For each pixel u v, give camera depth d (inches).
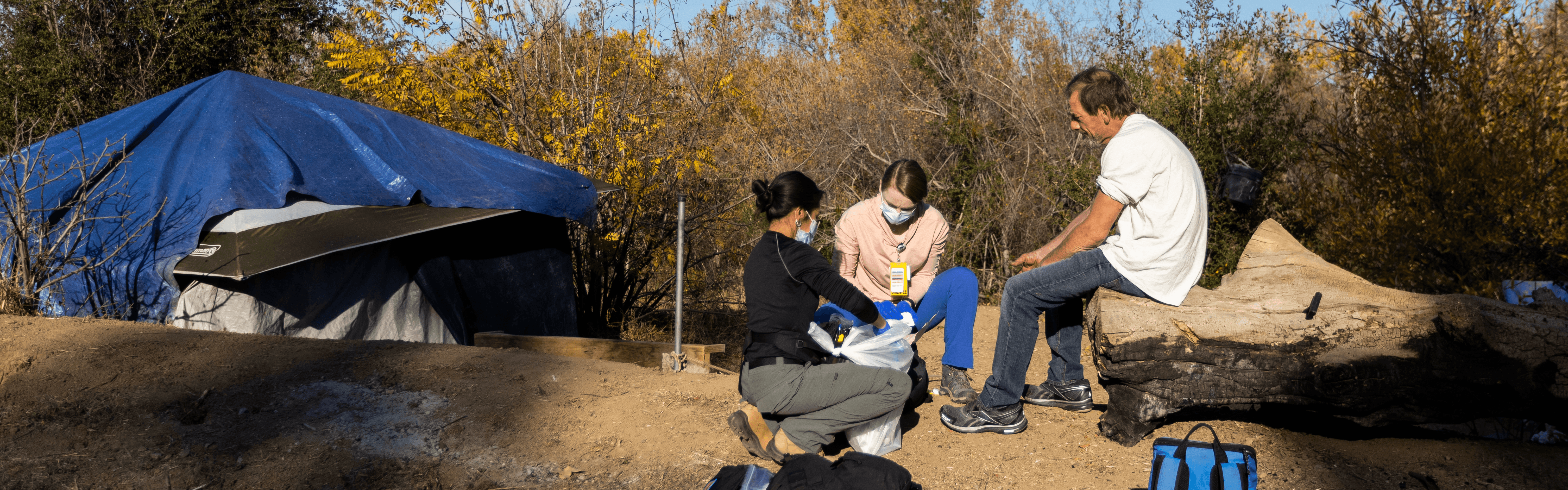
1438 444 132.7
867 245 157.5
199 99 284.0
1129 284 131.6
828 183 550.6
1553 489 117.3
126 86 610.5
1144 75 450.3
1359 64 354.6
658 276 413.4
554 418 146.5
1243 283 143.3
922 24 667.4
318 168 267.6
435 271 280.5
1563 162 276.2
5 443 129.7
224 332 185.6
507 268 303.6
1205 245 132.7
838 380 122.8
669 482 126.8
